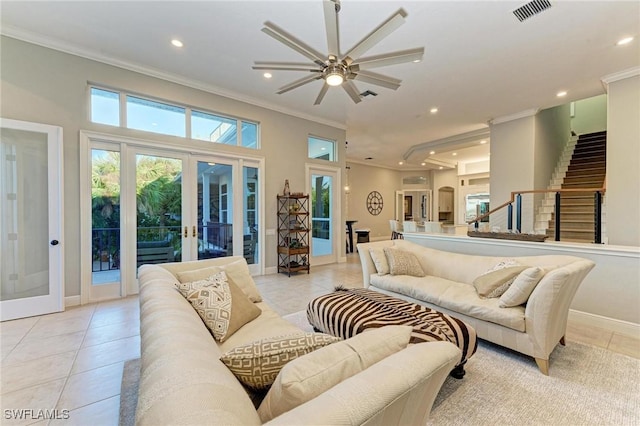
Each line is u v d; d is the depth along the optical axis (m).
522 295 2.21
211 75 4.00
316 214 6.05
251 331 1.84
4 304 2.93
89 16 2.78
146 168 3.94
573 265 2.18
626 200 3.68
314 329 2.60
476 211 10.24
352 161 10.30
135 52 3.43
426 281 3.04
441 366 0.87
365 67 2.65
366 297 2.54
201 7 2.64
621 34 2.97
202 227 4.45
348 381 0.74
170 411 0.63
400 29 2.90
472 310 2.42
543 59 3.48
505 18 2.74
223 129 4.69
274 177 5.23
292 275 5.14
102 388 1.89
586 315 2.93
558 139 6.41
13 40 3.02
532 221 5.18
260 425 0.72
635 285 2.66
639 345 2.47
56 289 3.18
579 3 2.53
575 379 1.99
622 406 1.72
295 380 0.78
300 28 2.93
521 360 2.24
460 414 1.65
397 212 11.79
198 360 0.88
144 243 3.91
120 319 3.00
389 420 0.73
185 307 1.51
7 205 3.02
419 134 6.94
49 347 2.41
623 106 3.74
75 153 3.37
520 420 1.61
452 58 3.45
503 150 5.62
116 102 3.72
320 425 0.58
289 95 4.69
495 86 4.25
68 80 3.32
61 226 3.23
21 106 3.06
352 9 2.63
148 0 2.56
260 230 5.07
